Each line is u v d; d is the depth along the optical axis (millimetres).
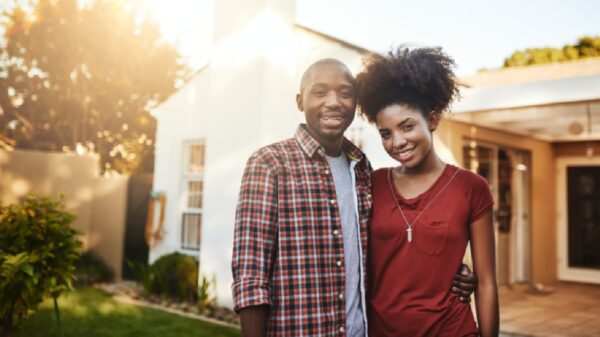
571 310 6398
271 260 1622
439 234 1753
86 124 17812
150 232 7918
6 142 17500
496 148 7645
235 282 1563
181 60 18688
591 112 5820
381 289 1839
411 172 1922
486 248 1800
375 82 1895
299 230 1660
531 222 8336
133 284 7863
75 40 16406
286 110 6199
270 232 1613
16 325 3748
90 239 8734
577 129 6348
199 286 6332
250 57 6098
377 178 2012
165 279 6719
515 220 8180
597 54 12531
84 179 8719
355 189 1873
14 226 3381
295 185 1696
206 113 7672
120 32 17188
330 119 1791
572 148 9086
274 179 1669
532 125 7125
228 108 6309
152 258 8125
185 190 7906
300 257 1642
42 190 8266
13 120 17562
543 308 6523
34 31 16219
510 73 7707
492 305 1761
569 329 5375
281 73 6145
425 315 1720
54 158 8430
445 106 1961
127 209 8695
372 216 1912
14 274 3215
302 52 6324
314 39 6215
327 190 1746
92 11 16562
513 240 8094
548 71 7324
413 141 1837
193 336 4766
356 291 1793
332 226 1717
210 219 6371
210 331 4961
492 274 1799
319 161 1771
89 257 8430
